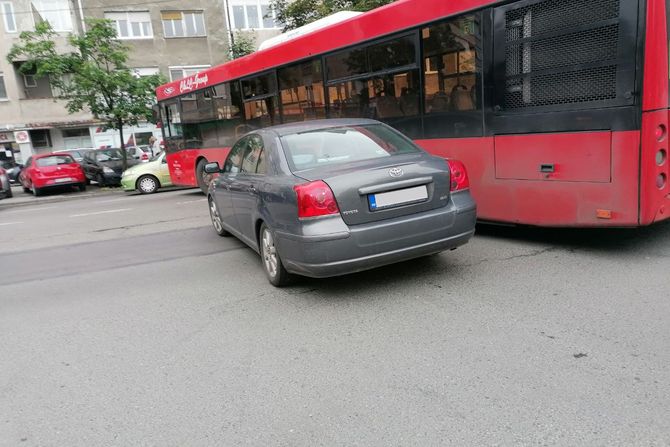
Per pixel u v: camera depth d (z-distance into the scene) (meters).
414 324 4.02
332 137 5.18
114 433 2.86
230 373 3.47
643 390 2.84
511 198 5.73
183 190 17.89
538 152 5.38
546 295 4.36
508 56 5.46
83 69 19.31
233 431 2.79
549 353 3.35
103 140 31.86
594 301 4.14
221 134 11.64
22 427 3.00
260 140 5.57
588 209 5.07
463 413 2.77
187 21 30.97
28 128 29.73
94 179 21.92
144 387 3.37
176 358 3.78
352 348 3.69
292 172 4.73
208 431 2.80
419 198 4.52
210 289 5.39
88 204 16.02
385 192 4.39
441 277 5.05
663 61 4.54
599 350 3.34
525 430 2.58
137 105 20.36
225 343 3.97
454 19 5.90
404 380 3.18
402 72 6.60
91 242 8.80
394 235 4.40
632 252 5.30
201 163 13.18
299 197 4.30
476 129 5.93
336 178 4.31
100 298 5.45
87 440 2.81
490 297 4.43
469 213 4.75
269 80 9.26
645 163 4.65
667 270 4.70
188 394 3.23
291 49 8.46
